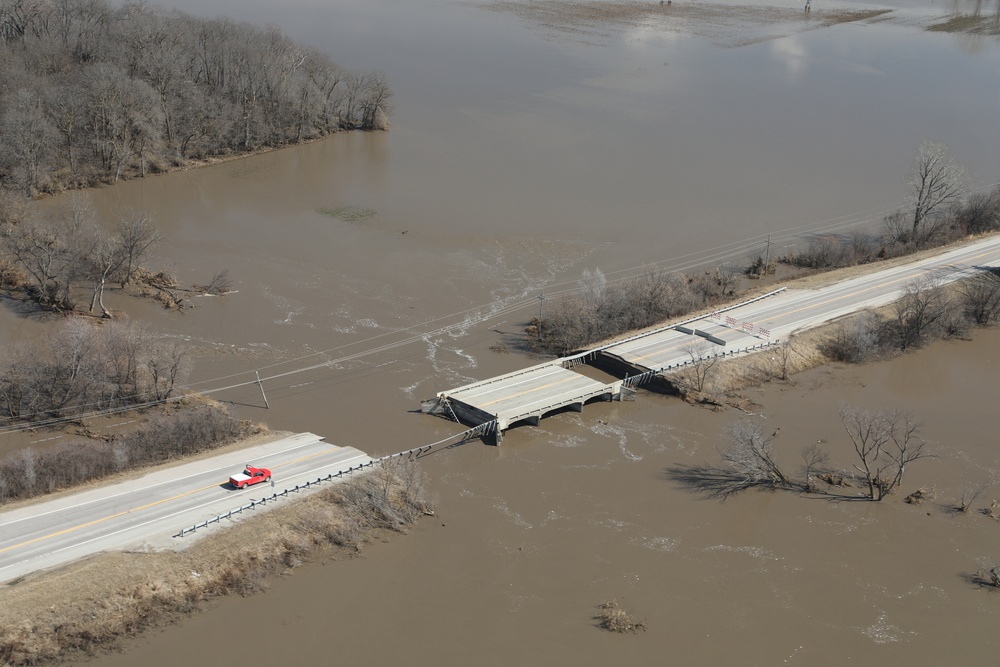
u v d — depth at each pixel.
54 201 172.38
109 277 141.38
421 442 107.56
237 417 109.06
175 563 83.88
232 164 199.25
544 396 115.25
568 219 175.25
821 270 161.12
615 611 83.75
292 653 77.81
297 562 87.19
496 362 127.00
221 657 76.81
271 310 137.50
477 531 93.56
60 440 104.06
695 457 108.56
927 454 110.62
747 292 150.75
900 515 99.31
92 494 91.75
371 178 192.25
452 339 132.62
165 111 193.25
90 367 111.44
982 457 110.88
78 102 180.75
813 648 81.44
